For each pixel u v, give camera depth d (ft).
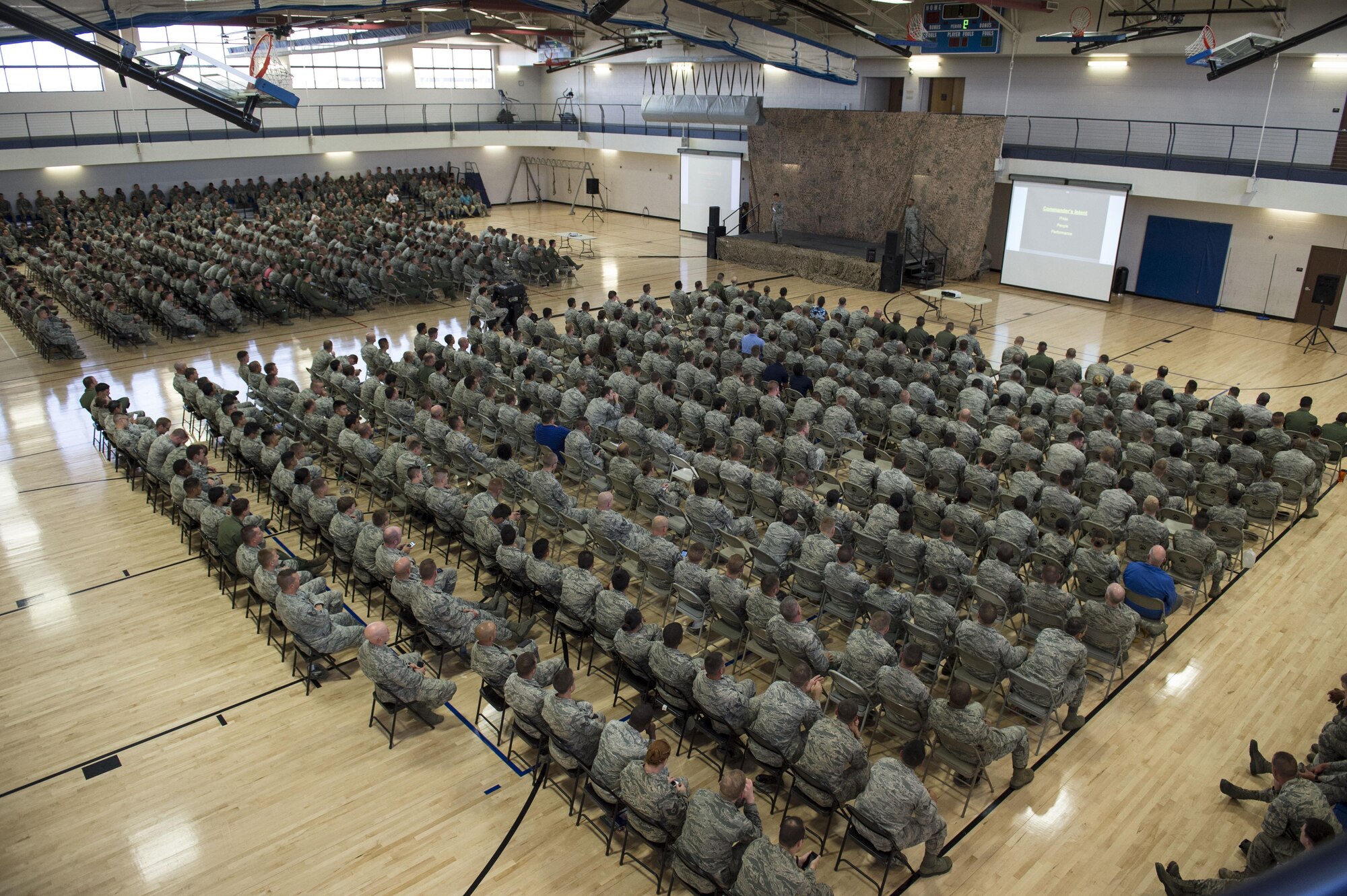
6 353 64.39
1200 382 56.95
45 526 39.58
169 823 23.75
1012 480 36.09
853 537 32.76
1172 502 35.40
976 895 21.45
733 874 19.63
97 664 30.17
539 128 134.21
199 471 36.58
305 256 81.05
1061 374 50.08
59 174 105.50
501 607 31.53
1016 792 24.62
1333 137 67.72
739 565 27.35
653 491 34.96
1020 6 70.69
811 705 22.82
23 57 100.53
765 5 84.12
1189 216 76.89
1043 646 25.16
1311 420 42.63
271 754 26.18
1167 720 27.32
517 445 43.65
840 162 94.79
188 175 114.93
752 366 49.44
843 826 23.53
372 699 28.60
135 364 61.87
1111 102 80.23
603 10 59.31
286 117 119.55
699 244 107.55
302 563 34.47
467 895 21.61
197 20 51.83
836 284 85.66
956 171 84.99
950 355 54.19
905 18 88.02
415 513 36.91
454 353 52.54
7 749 26.37
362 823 23.68
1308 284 71.10
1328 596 33.68
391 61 128.67
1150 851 22.70
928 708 23.48
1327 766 21.62
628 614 25.29
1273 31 67.10
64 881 22.13
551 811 24.18
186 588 34.76
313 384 44.55
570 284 84.94
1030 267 83.15
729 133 110.42
